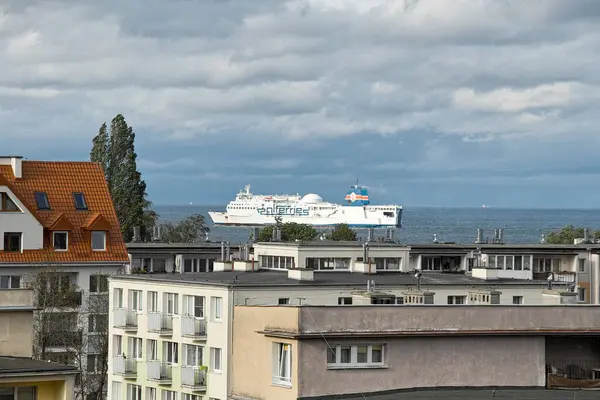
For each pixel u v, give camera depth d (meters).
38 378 101.94
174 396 194.88
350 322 148.88
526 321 151.62
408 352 148.50
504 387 149.88
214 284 187.62
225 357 184.62
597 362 154.00
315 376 147.00
